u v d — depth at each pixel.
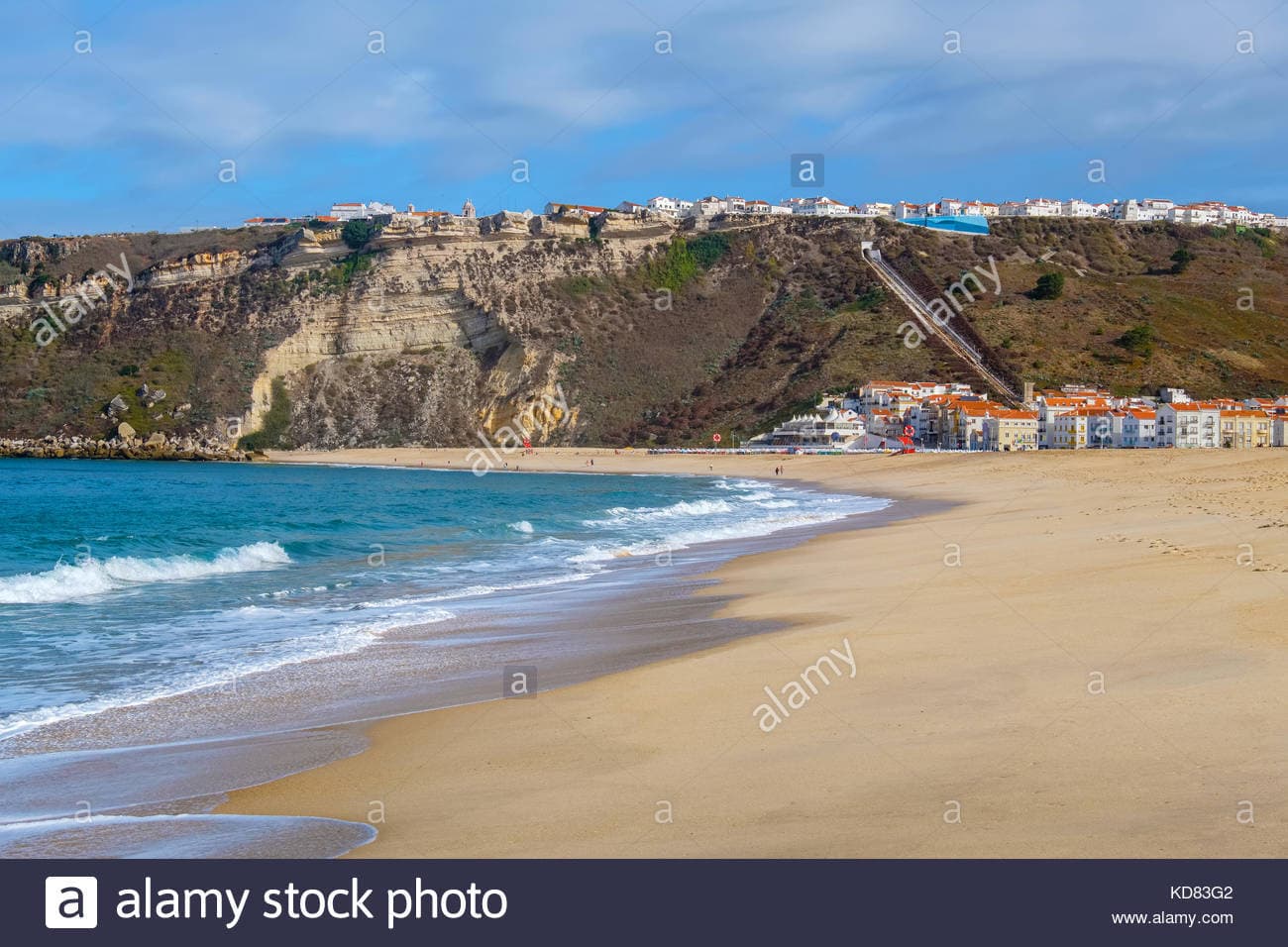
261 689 13.70
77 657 15.84
